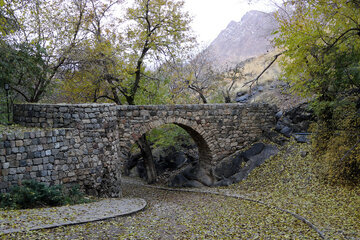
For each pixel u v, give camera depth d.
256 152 15.62
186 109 15.10
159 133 20.27
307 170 12.39
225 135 16.14
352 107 11.78
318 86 11.15
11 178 8.94
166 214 9.20
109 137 12.09
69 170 10.52
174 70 17.50
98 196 11.48
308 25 10.00
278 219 8.14
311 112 14.66
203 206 10.84
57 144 10.19
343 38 9.45
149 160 19.30
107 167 11.91
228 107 16.16
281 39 10.97
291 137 15.05
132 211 8.80
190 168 17.58
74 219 7.11
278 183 12.80
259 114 16.80
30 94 14.91
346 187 10.14
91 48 15.46
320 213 8.30
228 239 6.58
